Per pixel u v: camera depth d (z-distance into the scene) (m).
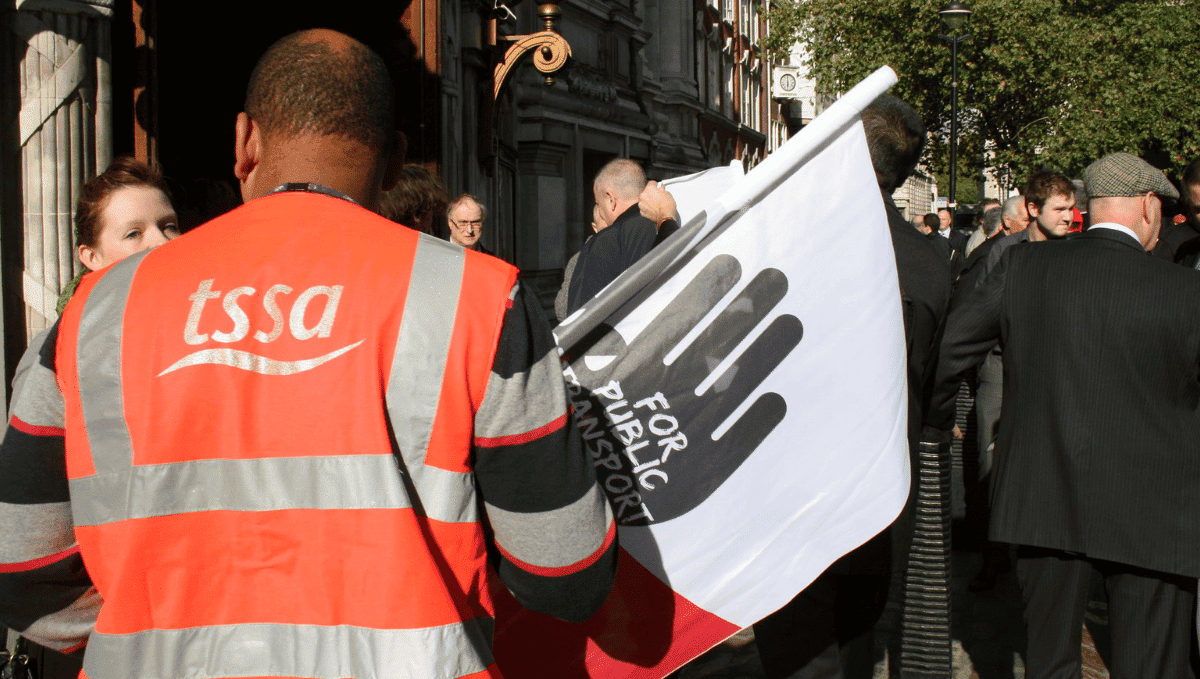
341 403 1.21
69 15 3.89
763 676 3.78
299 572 1.21
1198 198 3.76
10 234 3.86
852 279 2.02
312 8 6.91
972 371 5.18
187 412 1.21
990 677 3.78
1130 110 24.92
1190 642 2.67
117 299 1.27
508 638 1.85
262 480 1.21
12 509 1.29
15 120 3.84
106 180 2.60
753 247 1.97
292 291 1.24
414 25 6.79
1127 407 2.62
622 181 4.41
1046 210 4.73
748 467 1.98
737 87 28.41
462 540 1.25
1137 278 2.63
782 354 1.99
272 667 1.20
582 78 14.86
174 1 6.64
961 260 7.44
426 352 1.23
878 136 2.54
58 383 1.29
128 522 1.21
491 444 1.26
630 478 1.95
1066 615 2.78
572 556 1.30
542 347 1.30
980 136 24.67
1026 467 2.77
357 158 1.37
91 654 1.21
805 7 25.52
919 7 23.27
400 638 1.19
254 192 1.40
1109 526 2.62
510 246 12.01
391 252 1.27
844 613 2.46
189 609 1.21
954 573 5.11
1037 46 22.61
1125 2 25.58
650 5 20.41
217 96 6.85
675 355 1.96
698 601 1.97
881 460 2.03
